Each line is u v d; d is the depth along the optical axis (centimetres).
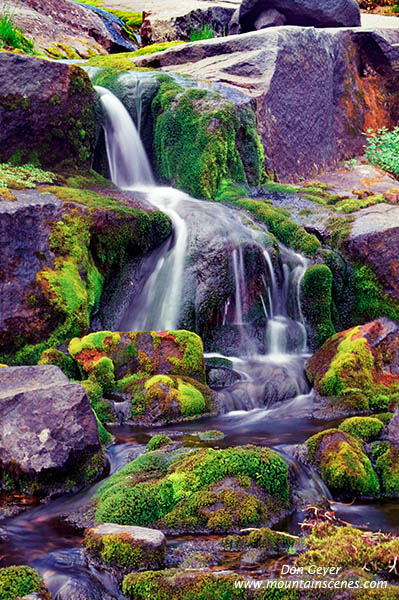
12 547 411
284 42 1251
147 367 706
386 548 374
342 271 874
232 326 831
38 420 506
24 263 746
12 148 897
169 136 1062
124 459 541
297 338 851
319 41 1362
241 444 573
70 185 900
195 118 1045
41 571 384
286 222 923
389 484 497
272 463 461
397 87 1556
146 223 842
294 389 739
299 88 1281
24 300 738
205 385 704
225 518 427
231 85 1163
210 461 457
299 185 1184
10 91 884
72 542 417
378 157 1391
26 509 466
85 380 688
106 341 708
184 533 426
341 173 1329
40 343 745
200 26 1800
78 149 958
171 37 1797
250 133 1091
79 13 1902
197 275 822
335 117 1431
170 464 484
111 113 1038
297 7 1485
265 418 668
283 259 894
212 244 827
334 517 445
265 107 1162
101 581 376
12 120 888
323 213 955
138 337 715
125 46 1973
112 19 2103
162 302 829
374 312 860
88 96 968
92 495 485
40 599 354
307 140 1299
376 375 734
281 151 1208
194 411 663
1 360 725
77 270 777
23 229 749
